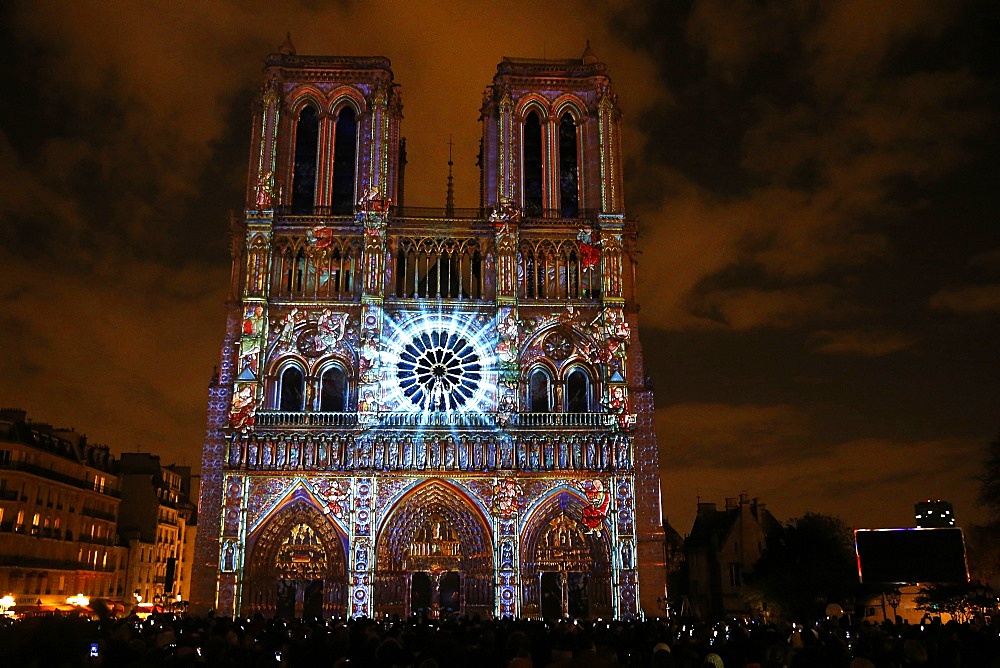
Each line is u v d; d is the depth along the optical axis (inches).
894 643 1157.1
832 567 3528.5
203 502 3378.4
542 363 3617.1
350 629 1227.9
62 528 4089.6
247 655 948.0
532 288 3710.6
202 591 3297.2
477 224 3759.8
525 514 3380.9
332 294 3639.3
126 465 5147.6
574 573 3398.1
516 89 3966.5
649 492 3516.2
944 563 2122.3
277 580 3341.5
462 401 3518.7
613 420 3481.8
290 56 3917.3
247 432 3366.1
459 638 1187.3
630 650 1283.2
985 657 1141.1
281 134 3838.6
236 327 3607.3
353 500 3341.5
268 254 3619.6
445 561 3393.2
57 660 546.0
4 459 3695.9
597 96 3951.8
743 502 4603.8
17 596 3651.6
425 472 3383.4
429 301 3627.0
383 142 3823.8
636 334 3713.1
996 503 2984.7
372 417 3425.2
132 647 824.3
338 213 3821.4
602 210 3777.1
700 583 4749.0
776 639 1291.8
